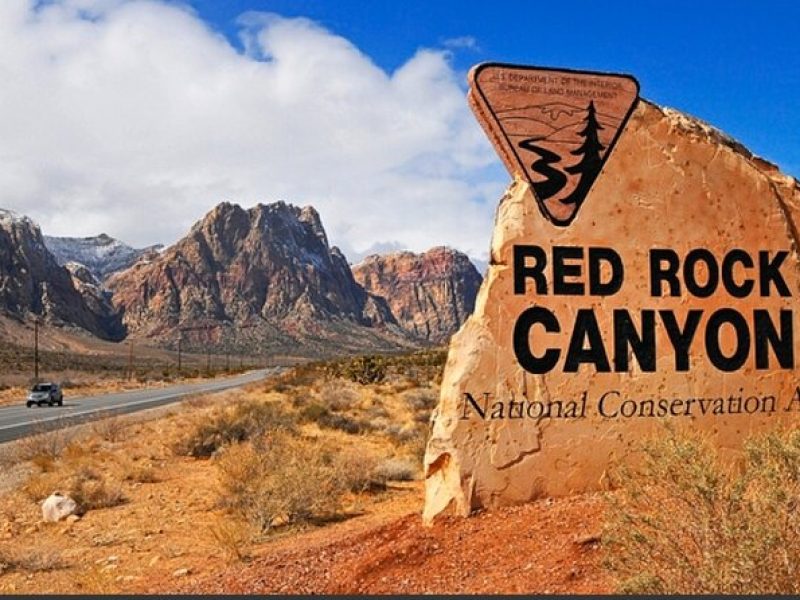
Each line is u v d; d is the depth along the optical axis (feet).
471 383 27.58
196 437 71.51
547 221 28.73
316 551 28.91
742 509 16.88
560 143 29.17
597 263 28.91
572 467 27.91
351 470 49.52
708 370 29.50
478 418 27.50
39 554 35.78
